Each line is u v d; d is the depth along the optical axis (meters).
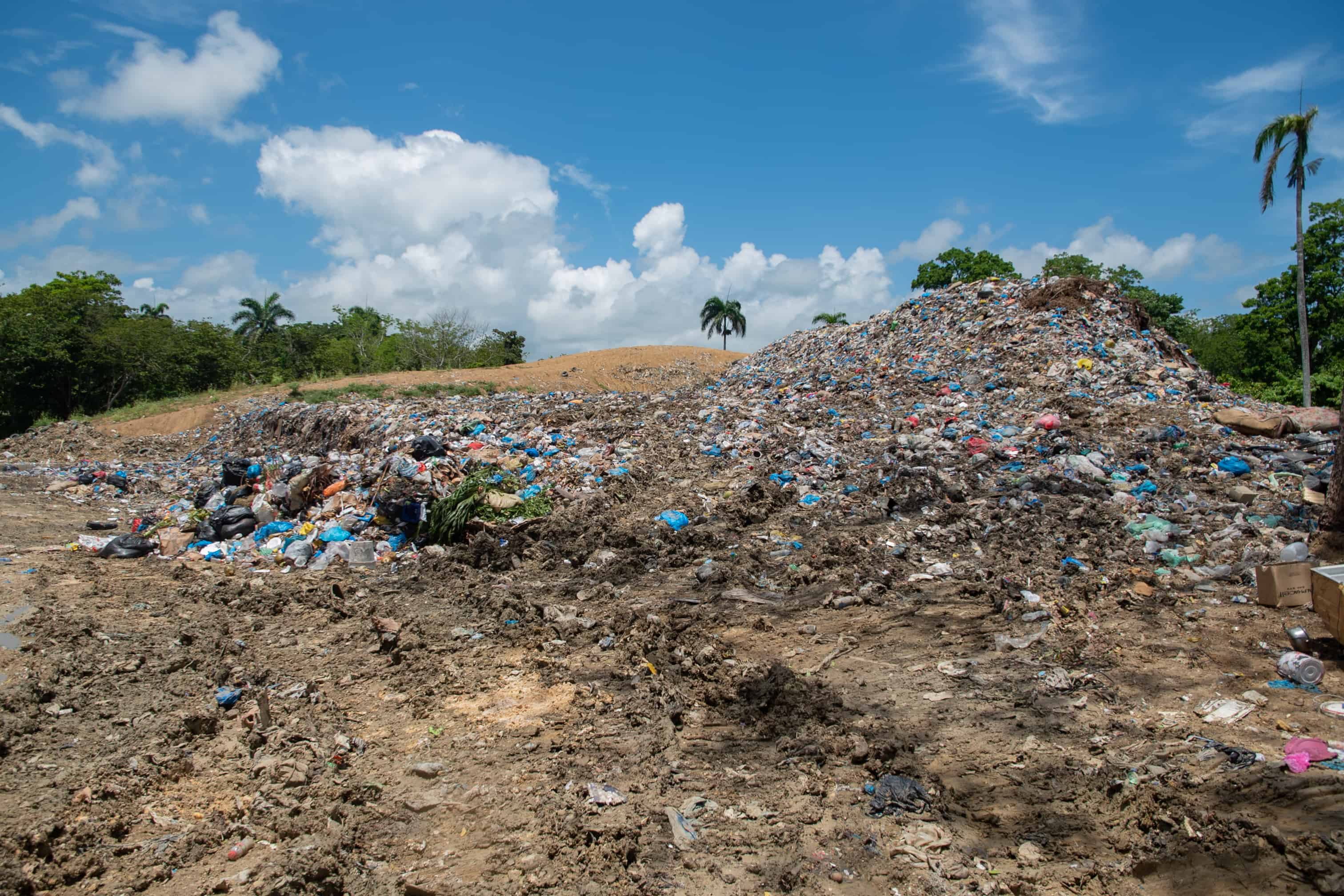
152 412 28.61
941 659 6.28
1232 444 11.80
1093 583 7.22
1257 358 30.98
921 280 41.62
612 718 5.66
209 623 7.68
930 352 20.86
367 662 6.90
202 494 13.17
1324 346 29.81
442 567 9.60
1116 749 4.70
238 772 4.98
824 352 26.27
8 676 6.15
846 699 5.74
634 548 9.84
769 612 7.68
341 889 3.91
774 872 3.92
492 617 7.89
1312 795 3.90
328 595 8.64
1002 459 11.96
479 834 4.33
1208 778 4.22
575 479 12.45
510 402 21.98
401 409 20.00
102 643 6.94
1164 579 7.32
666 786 4.77
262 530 10.95
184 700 5.93
